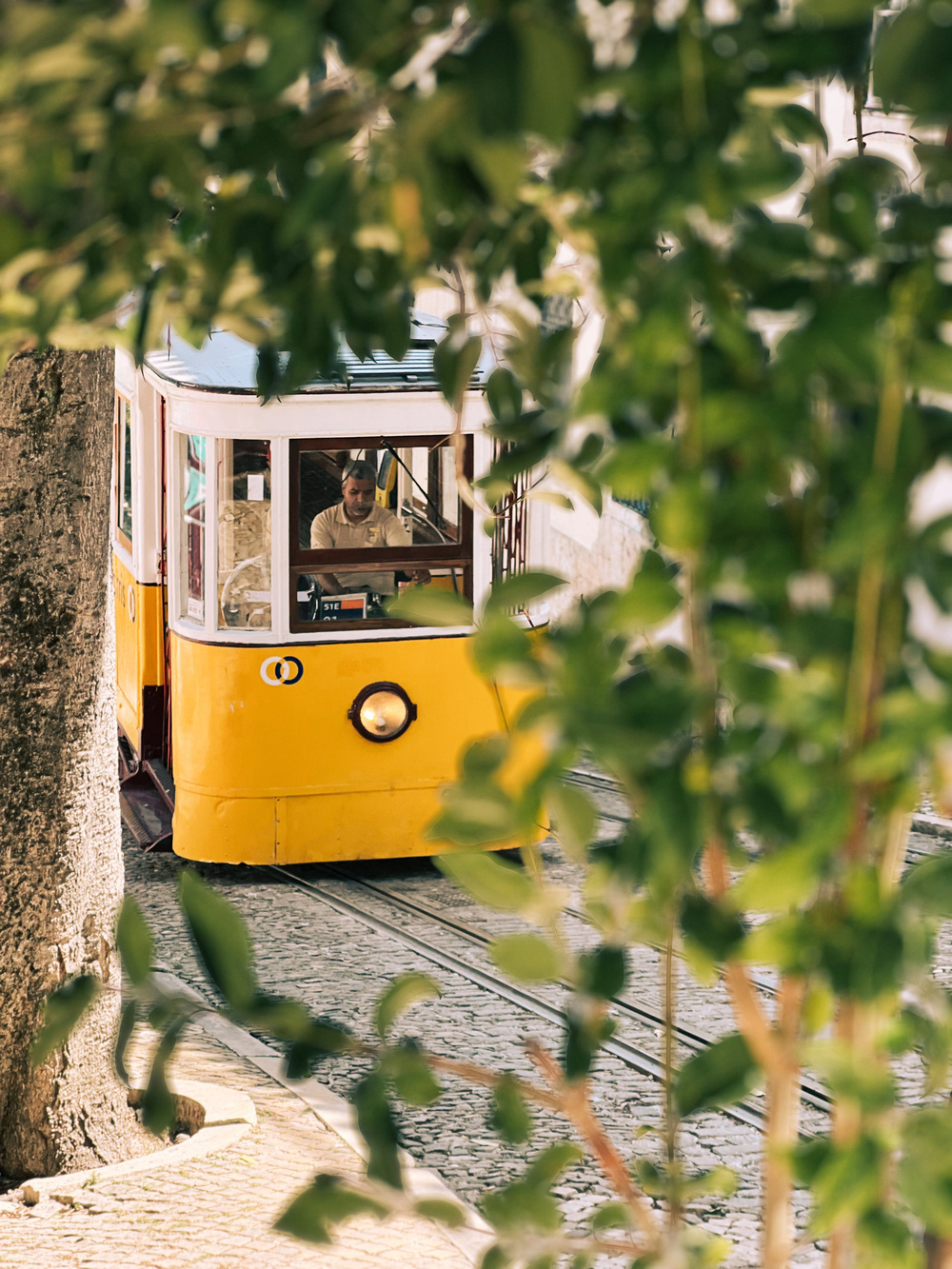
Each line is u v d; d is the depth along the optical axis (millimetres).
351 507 10383
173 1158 5910
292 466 10273
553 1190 5977
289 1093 6676
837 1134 1222
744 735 1133
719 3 1192
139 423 12125
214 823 10477
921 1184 1120
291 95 1407
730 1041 1391
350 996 8281
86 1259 5102
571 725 1094
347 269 1694
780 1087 1332
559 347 1904
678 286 1123
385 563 10469
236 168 1438
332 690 10469
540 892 1279
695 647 1148
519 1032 7797
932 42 1044
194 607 10648
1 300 1593
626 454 1121
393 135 1246
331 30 1194
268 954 9000
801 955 1154
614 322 1261
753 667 1094
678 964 8773
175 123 1235
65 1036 1387
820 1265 5113
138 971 1350
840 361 1066
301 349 1738
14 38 1079
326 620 10477
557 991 8383
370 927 9562
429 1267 5031
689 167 1121
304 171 1453
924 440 1150
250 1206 5496
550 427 1701
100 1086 6000
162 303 1733
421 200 1258
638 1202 1399
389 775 10570
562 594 17938
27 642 5668
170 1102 1344
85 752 5840
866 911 1131
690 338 1131
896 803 1183
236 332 1855
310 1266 5027
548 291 1904
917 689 1113
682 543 1096
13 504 5668
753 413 1087
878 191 1298
